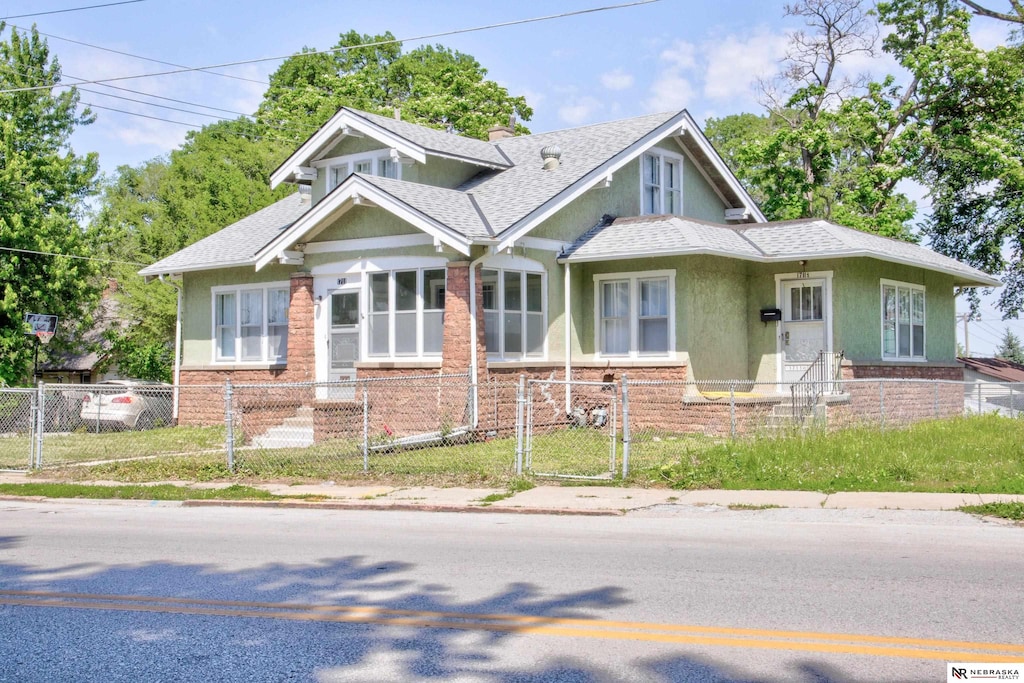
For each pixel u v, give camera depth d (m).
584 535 10.46
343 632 6.62
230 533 10.94
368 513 12.48
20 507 13.56
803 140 35.31
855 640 6.26
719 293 21.27
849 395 20.78
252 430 19.62
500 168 23.81
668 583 7.97
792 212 35.34
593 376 21.31
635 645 6.22
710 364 20.86
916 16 35.72
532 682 5.54
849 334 21.52
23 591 8.08
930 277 25.69
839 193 36.31
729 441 16.33
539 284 20.69
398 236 19.80
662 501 12.48
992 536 9.93
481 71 49.41
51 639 6.59
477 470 14.90
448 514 12.25
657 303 20.69
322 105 46.66
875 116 35.09
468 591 7.78
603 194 22.56
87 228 31.34
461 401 18.48
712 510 11.84
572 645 6.24
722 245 20.19
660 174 24.41
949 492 12.38
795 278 21.69
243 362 24.23
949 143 34.53
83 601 7.67
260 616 7.09
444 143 23.44
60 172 30.28
